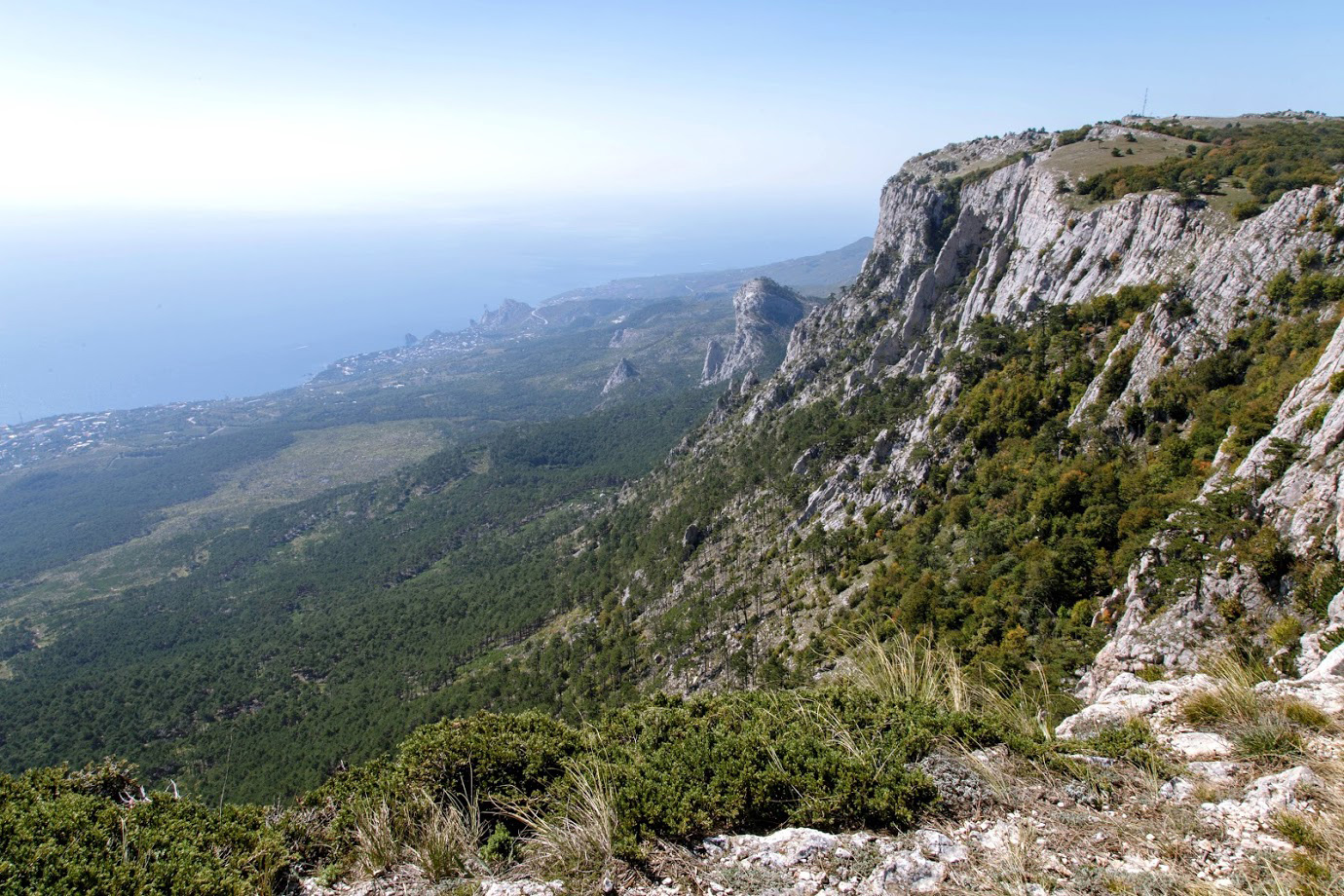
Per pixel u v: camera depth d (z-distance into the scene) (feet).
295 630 481.46
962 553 175.42
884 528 228.02
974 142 472.44
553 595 431.02
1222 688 36.06
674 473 509.76
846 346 420.77
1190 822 26.96
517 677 317.22
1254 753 31.04
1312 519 66.23
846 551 234.79
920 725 34.63
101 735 354.54
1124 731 33.63
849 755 32.30
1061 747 32.96
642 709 42.91
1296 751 30.50
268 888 28.07
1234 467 101.81
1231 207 190.90
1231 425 120.37
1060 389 198.90
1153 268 202.08
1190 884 23.38
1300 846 24.76
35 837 26.55
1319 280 139.44
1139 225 217.36
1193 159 247.29
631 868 27.35
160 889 25.32
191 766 308.40
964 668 52.19
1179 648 72.28
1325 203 150.71
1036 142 403.13
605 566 424.46
